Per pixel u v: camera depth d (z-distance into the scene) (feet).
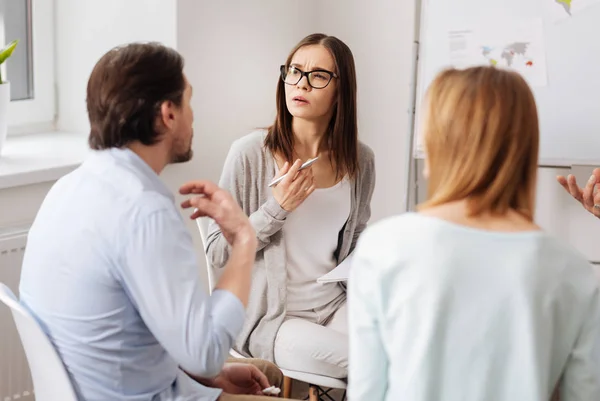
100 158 4.90
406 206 9.36
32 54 9.47
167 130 4.94
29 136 9.46
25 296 4.99
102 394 4.81
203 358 4.58
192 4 8.79
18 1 9.30
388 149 10.44
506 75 4.11
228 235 5.13
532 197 4.14
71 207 4.77
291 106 7.24
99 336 4.73
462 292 3.92
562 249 4.03
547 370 3.94
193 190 5.15
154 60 4.86
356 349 4.19
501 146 4.01
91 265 4.65
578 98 8.68
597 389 4.02
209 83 9.14
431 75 9.02
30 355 4.98
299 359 7.12
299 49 7.36
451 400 3.95
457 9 8.96
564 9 8.70
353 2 10.28
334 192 7.54
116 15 9.07
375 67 10.33
